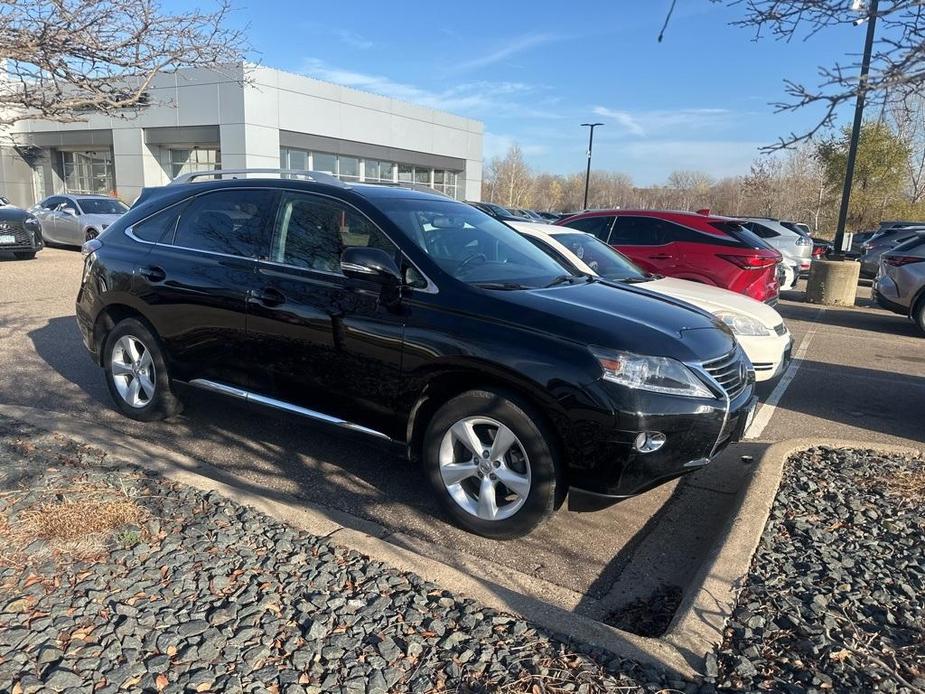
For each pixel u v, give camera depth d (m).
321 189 4.44
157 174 32.00
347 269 3.87
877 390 7.50
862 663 2.56
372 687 2.41
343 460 4.85
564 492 3.62
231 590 2.93
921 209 33.09
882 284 11.90
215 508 3.62
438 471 3.86
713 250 8.80
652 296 4.51
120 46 3.46
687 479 4.84
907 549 3.47
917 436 5.89
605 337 3.46
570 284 4.35
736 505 3.96
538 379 3.43
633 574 3.60
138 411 5.20
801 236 18.47
